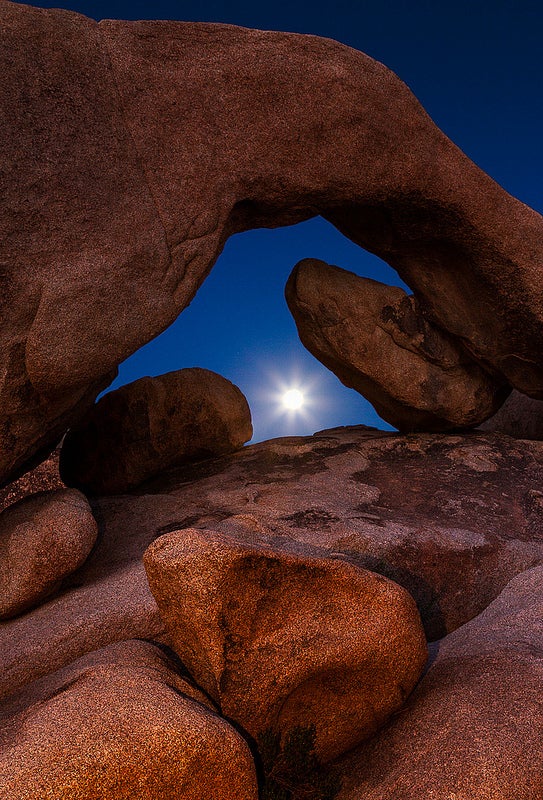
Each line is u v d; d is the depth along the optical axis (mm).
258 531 6109
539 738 3654
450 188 7754
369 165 7211
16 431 5754
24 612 5320
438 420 9180
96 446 8594
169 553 3906
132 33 6043
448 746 3705
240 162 6516
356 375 9297
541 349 8750
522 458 8461
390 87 7277
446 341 8969
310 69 6750
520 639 4781
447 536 6418
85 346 5566
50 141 5465
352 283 8828
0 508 9008
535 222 8344
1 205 5211
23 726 3527
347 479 7570
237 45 6488
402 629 4129
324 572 4039
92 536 5527
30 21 5539
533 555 6617
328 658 3896
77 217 5531
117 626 4863
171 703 3412
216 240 6453
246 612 3820
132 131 5934
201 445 8641
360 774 3877
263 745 3838
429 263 8617
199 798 3225
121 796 3055
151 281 5926
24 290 5281
